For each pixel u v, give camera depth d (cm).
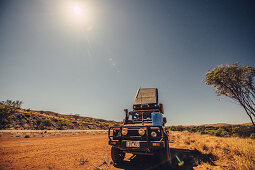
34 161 498
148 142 428
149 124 544
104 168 427
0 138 1105
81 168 435
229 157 509
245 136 1152
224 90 1215
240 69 1125
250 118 1135
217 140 989
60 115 6303
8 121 2070
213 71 1256
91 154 638
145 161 534
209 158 517
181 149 769
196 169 416
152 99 675
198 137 1323
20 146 786
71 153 647
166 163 492
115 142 479
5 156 548
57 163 482
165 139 470
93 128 4034
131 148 446
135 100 696
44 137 1380
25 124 2300
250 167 357
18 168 417
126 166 470
